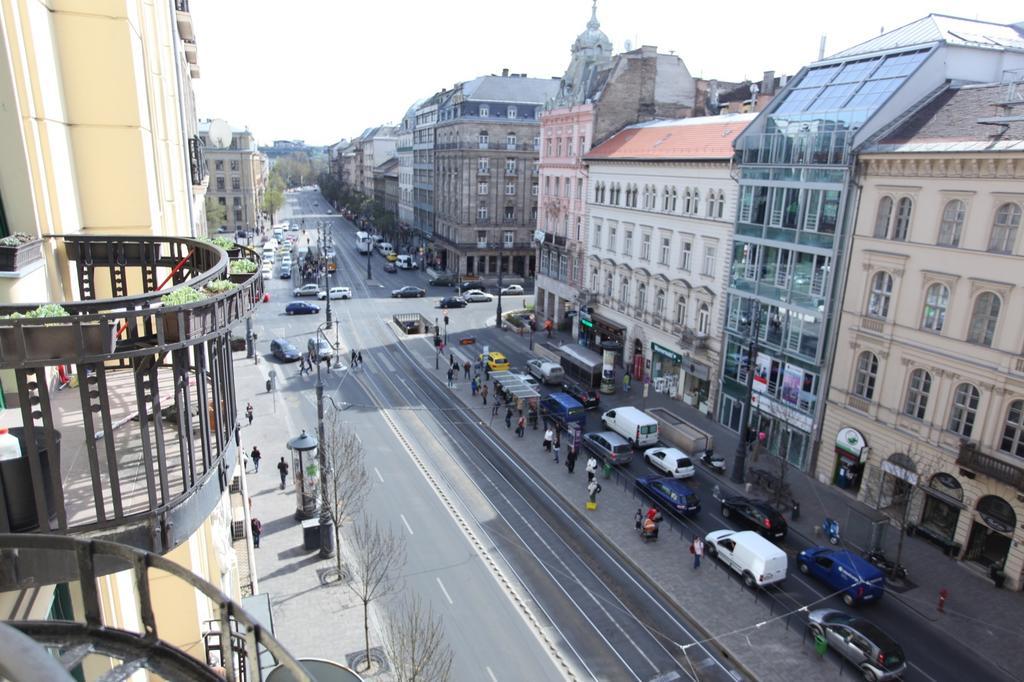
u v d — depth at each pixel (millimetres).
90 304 6453
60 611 7883
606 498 29859
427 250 99625
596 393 41656
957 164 24547
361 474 28203
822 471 31406
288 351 49906
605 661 19688
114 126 11008
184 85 29047
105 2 10461
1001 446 24047
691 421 39094
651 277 44031
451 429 37844
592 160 50219
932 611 22281
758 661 19688
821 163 29828
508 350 54500
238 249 11555
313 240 118812
